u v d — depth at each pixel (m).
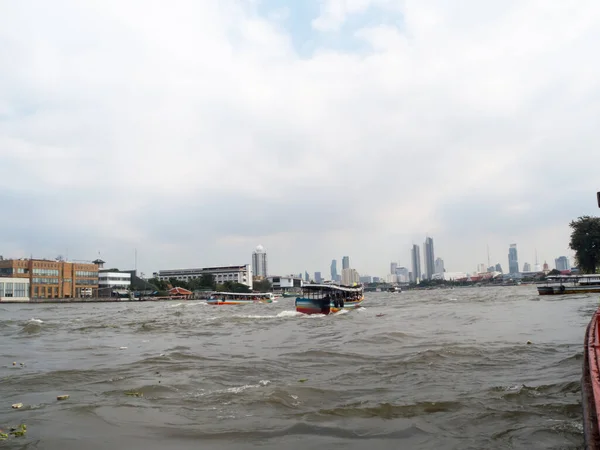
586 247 95.12
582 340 23.77
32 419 12.34
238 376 17.58
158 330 39.22
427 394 13.97
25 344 30.45
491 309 52.47
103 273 159.38
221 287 179.88
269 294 115.75
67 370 19.47
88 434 11.08
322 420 11.75
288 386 15.48
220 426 11.48
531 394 13.41
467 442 9.95
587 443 6.46
